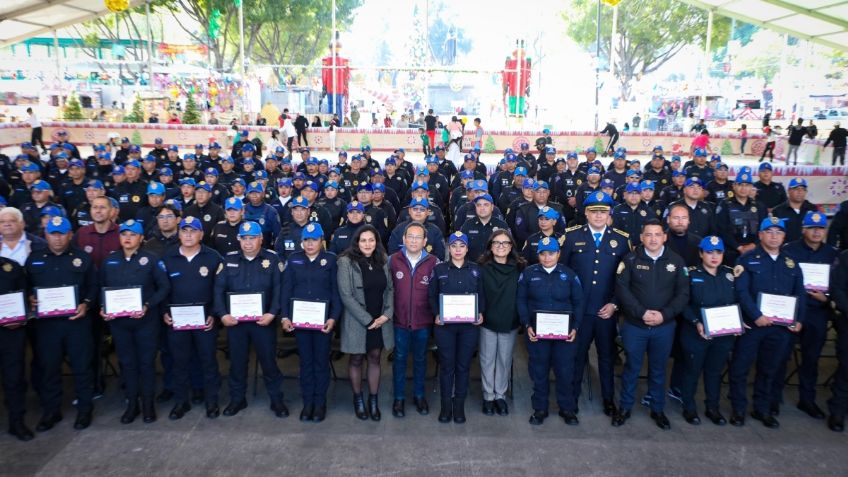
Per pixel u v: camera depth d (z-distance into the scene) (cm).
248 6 3628
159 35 4431
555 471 479
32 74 3850
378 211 852
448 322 538
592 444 521
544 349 547
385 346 556
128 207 880
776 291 541
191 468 478
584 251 574
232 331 550
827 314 564
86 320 534
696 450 512
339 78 3161
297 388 636
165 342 591
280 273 562
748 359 550
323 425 552
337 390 631
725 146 2802
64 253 525
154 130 2680
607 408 580
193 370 595
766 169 898
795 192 734
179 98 3344
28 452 497
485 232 735
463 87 4162
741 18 1881
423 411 577
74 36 4169
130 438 522
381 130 2758
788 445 521
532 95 3381
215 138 2700
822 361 720
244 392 577
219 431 538
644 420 567
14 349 507
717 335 527
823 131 3522
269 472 474
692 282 548
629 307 534
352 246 555
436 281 554
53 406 536
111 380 647
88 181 936
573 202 1111
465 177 1053
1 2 1997
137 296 526
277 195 952
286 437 529
